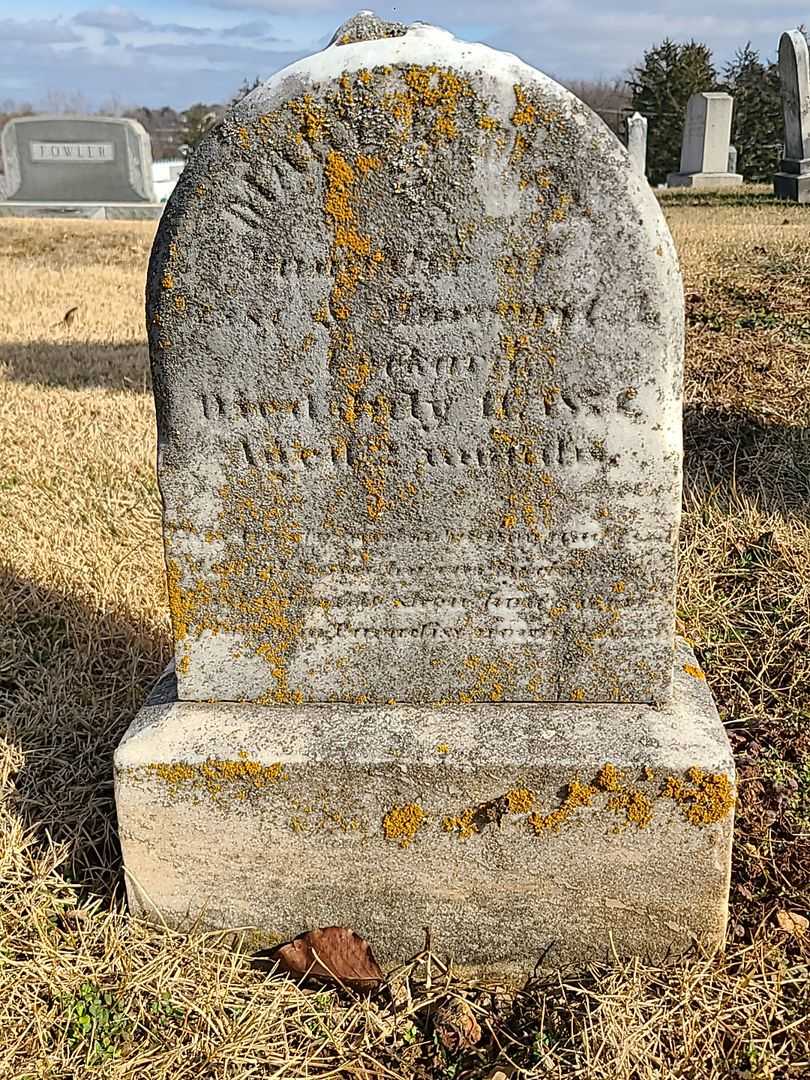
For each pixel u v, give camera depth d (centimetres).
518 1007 239
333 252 214
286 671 246
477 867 238
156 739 239
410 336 220
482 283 215
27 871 266
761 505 459
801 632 373
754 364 629
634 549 233
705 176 1988
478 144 205
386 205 211
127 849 243
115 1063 221
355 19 233
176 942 245
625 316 215
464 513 232
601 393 221
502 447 227
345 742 235
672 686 247
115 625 388
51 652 375
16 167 1930
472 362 221
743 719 334
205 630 245
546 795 231
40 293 1066
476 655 243
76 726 332
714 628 384
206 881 245
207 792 236
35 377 727
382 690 247
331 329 220
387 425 227
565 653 242
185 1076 221
